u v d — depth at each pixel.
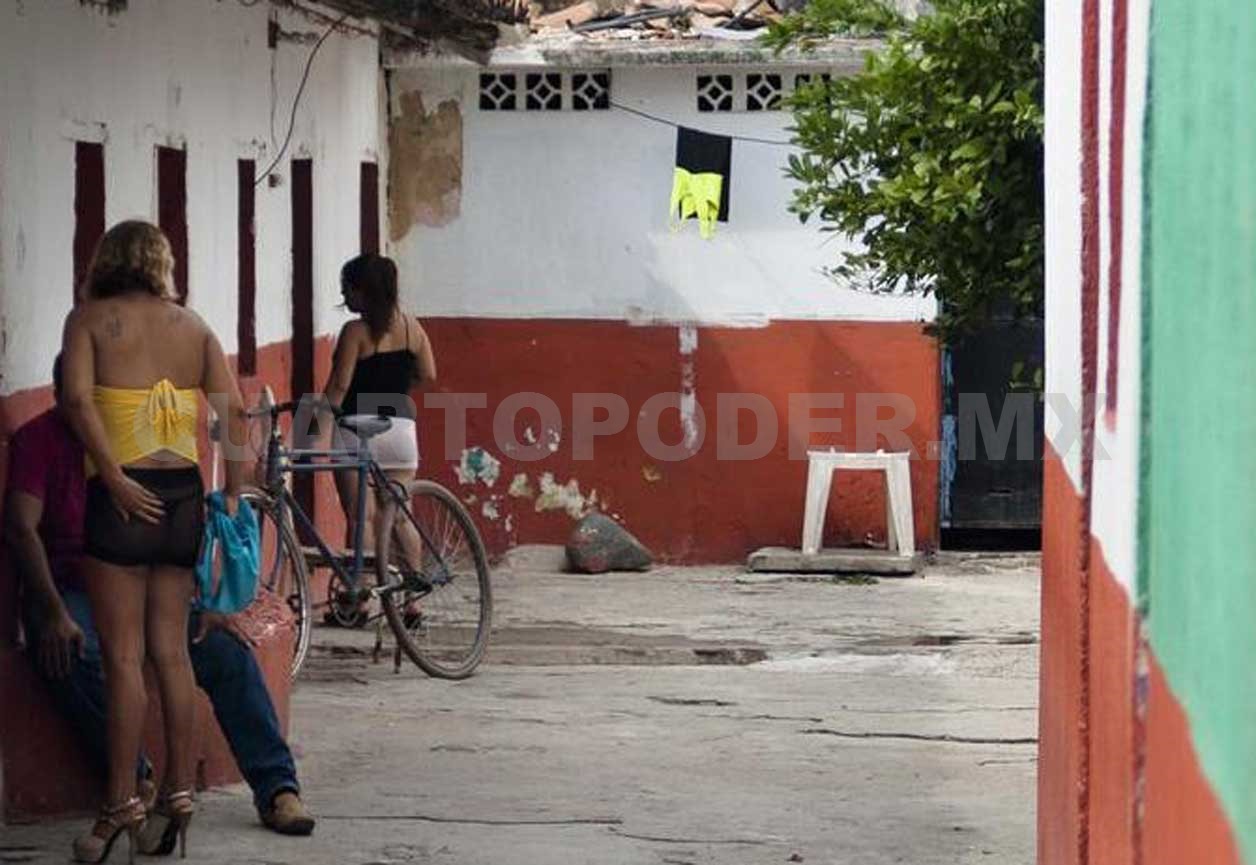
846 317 23.69
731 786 13.14
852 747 14.38
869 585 22.30
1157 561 5.98
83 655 11.30
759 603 21.05
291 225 19.64
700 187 23.45
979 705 15.91
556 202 23.88
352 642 18.00
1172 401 5.65
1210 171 4.91
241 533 11.41
